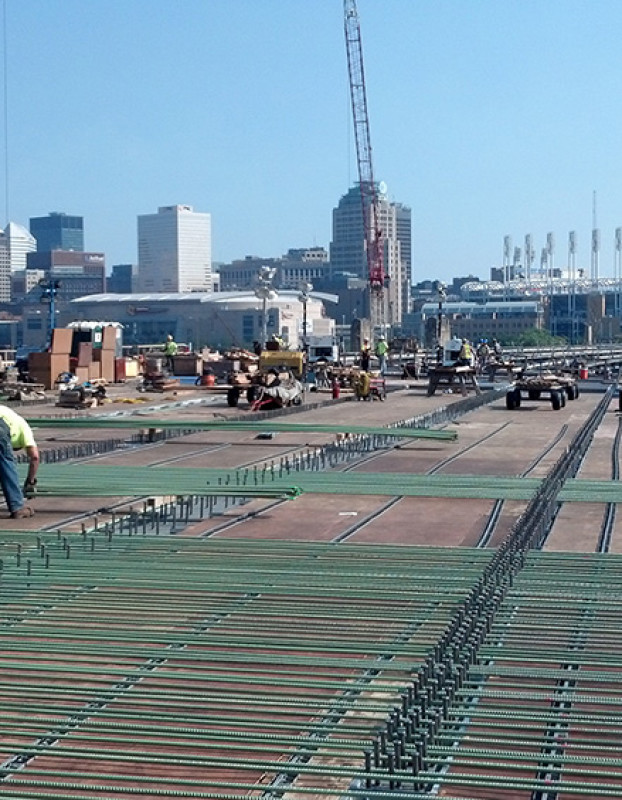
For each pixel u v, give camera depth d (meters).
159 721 7.91
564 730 7.68
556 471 19.48
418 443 26.05
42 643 9.67
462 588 11.52
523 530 13.73
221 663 9.21
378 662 9.09
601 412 35.09
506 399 37.56
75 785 6.82
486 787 6.80
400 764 7.03
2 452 15.62
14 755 7.41
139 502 17.09
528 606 10.85
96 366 50.22
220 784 6.83
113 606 10.88
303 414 34.59
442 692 8.14
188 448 24.81
